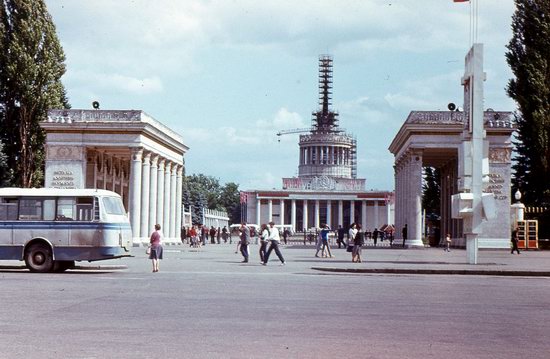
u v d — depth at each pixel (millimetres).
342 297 24922
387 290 28000
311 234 132375
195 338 15602
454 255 64312
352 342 15312
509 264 46438
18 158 87312
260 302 22922
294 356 13562
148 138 91000
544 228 90062
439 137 89625
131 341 15156
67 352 13797
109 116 87125
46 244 38031
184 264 47281
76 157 86000
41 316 19141
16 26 85125
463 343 15391
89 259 37938
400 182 106500
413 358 13531
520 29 86125
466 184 46188
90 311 20266
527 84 84562
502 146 84375
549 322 18938
